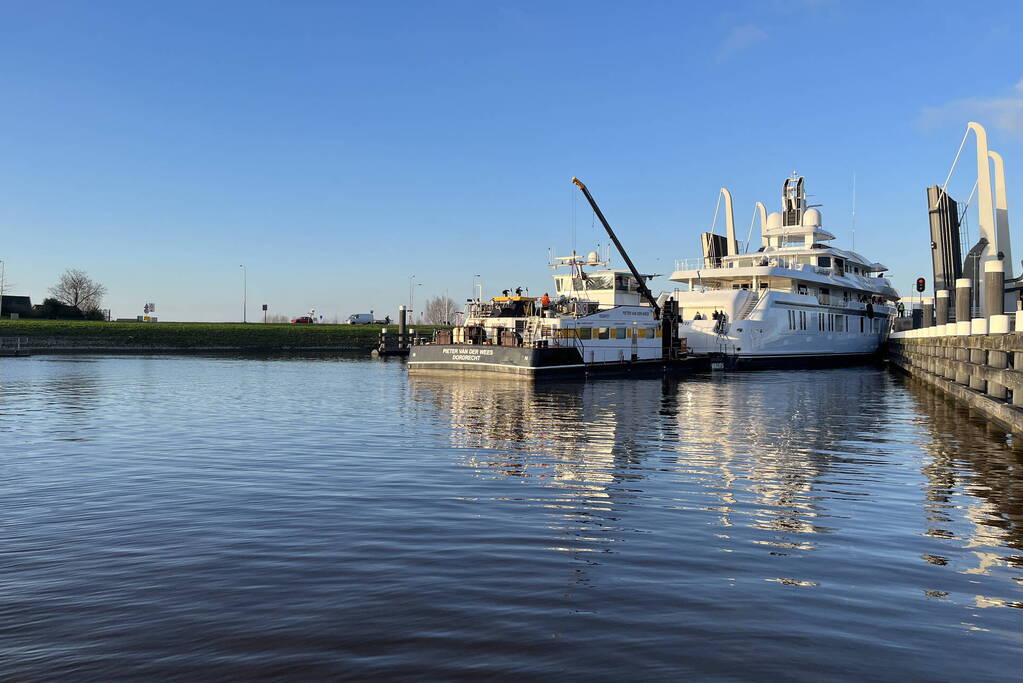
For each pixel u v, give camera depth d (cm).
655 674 500
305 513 966
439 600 642
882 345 6862
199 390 3142
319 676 495
